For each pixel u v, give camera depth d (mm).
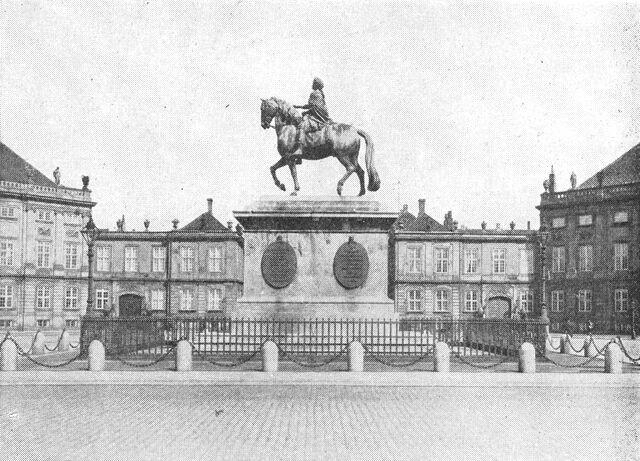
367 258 22828
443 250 59875
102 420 11578
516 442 10055
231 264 59312
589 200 54312
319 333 22328
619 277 52375
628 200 52188
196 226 62375
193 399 13867
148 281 59344
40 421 11516
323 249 22922
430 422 11414
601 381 16656
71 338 38125
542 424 11398
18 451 9414
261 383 16234
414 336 21625
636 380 16781
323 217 22750
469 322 22172
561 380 16734
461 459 9031
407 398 14047
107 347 21734
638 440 10234
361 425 11117
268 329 20578
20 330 51969
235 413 12195
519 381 16547
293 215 22703
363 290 22797
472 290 59688
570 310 55344
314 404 13227
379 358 20438
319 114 23625
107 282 59062
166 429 10797
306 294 22719
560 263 56500
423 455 9195
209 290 59344
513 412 12445
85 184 57031
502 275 59594
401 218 62219
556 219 56781
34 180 56469
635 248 51781
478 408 12852
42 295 54688
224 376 16922
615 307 52594
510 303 59375
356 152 23562
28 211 54031
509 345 22297
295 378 16672
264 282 22797
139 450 9422
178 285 59375
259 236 22969
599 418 11938
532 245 59469
